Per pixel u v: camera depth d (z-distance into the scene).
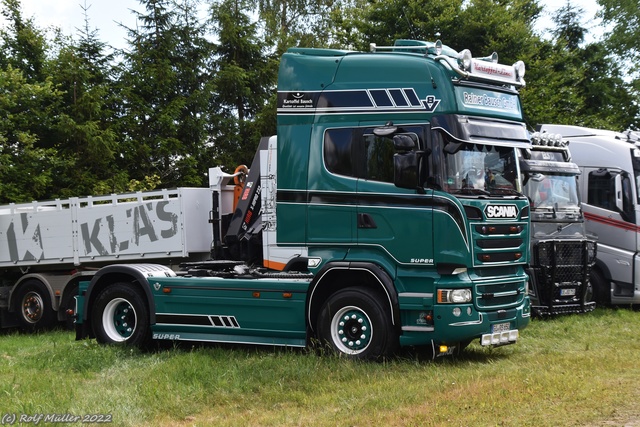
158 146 24.03
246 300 10.34
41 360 10.40
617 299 15.73
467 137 9.27
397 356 9.52
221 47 26.88
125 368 9.73
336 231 9.72
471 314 9.16
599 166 16.22
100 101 22.83
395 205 9.36
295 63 10.21
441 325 9.04
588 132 16.91
